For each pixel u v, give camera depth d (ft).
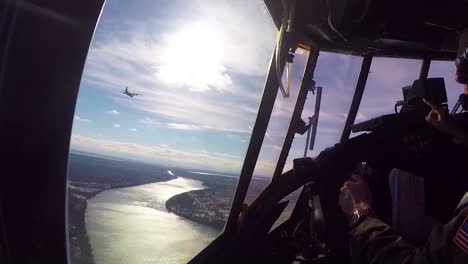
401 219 3.58
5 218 1.64
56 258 1.76
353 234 3.13
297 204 5.37
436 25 3.98
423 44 4.94
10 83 1.54
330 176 3.79
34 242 1.70
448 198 3.43
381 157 3.61
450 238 2.27
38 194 1.64
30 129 1.58
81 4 1.55
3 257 1.70
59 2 1.53
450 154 3.33
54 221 1.70
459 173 3.34
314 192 3.96
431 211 3.50
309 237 4.41
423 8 3.59
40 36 1.52
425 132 3.39
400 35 4.57
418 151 3.43
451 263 2.20
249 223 5.35
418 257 2.46
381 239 2.87
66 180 1.70
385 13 3.71
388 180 3.68
